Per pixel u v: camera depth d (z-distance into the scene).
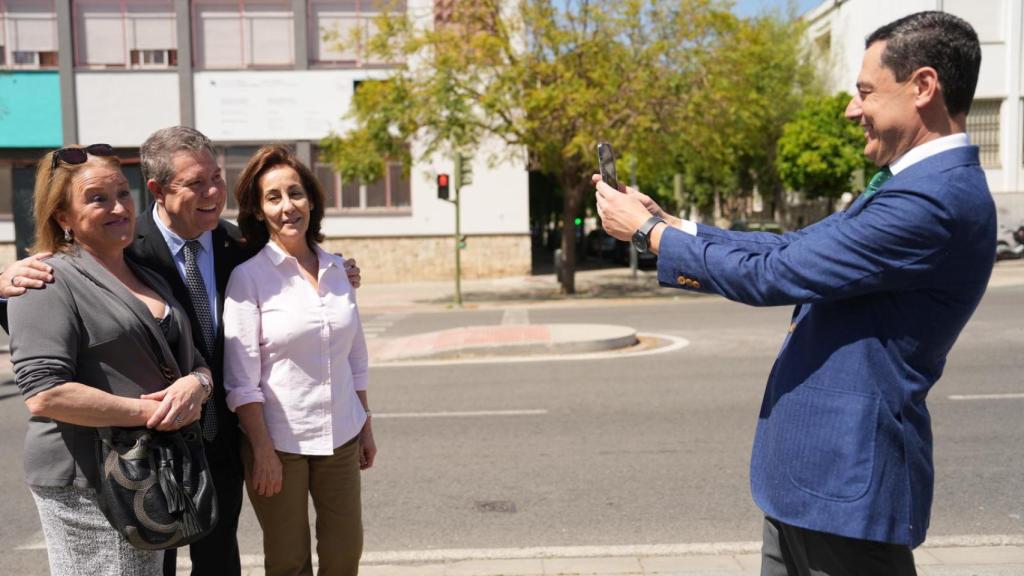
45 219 2.68
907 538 2.16
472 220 25.98
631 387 8.94
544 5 18.98
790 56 33.16
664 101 18.72
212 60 25.19
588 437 6.98
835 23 37.62
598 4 18.73
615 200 2.54
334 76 25.25
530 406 8.18
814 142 29.62
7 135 24.89
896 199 2.11
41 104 24.97
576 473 6.02
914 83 2.15
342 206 25.98
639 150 19.58
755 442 2.46
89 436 2.57
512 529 4.96
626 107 18.80
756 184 39.09
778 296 2.21
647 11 18.94
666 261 2.39
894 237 2.07
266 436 3.12
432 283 25.75
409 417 7.87
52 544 2.62
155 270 3.13
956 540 4.61
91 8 24.81
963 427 7.00
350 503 3.33
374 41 20.19
